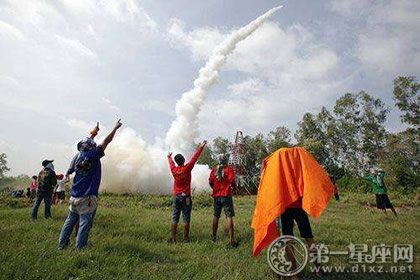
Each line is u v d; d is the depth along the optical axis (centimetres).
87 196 626
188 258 626
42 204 1678
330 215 1398
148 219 1067
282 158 579
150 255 624
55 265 495
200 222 1034
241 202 2061
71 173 657
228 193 787
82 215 627
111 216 1046
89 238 705
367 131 6994
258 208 572
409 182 3862
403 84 5616
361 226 1039
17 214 1135
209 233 873
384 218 1334
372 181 1460
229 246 738
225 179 794
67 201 1834
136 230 840
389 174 4131
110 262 549
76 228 739
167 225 944
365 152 7044
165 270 545
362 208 1870
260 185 592
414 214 1568
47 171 1056
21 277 446
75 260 528
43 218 1046
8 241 644
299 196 553
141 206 1773
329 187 548
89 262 536
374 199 2475
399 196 3066
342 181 4134
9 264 483
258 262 602
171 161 834
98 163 651
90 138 670
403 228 1034
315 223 1077
